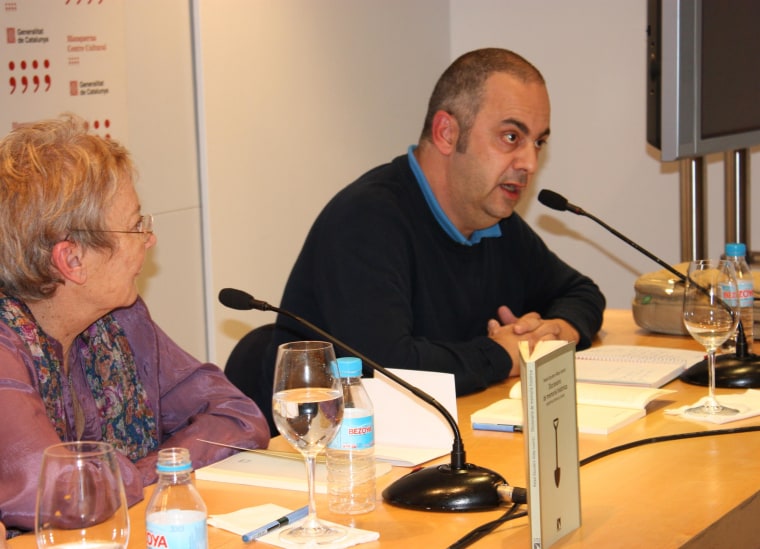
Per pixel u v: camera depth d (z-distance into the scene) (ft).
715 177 13.75
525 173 8.18
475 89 8.05
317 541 4.14
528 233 9.46
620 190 14.46
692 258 10.94
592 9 14.39
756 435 5.70
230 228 12.01
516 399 6.56
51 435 4.92
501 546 4.13
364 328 7.51
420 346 7.34
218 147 11.76
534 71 8.23
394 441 5.68
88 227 5.42
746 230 11.79
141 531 4.48
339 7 13.39
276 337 8.20
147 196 10.98
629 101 14.25
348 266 7.72
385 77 14.34
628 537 4.18
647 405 6.49
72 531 3.31
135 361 6.47
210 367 6.64
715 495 4.67
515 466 5.26
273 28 12.39
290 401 4.17
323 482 5.08
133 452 6.27
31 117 9.70
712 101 10.27
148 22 10.89
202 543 3.64
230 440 5.86
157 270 11.18
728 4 10.46
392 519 4.48
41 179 5.35
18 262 5.38
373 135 14.21
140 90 10.84
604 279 14.70
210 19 11.51
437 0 15.26
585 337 8.52
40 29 9.73
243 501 4.83
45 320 5.71
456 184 8.22
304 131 12.98
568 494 4.23
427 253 8.29
